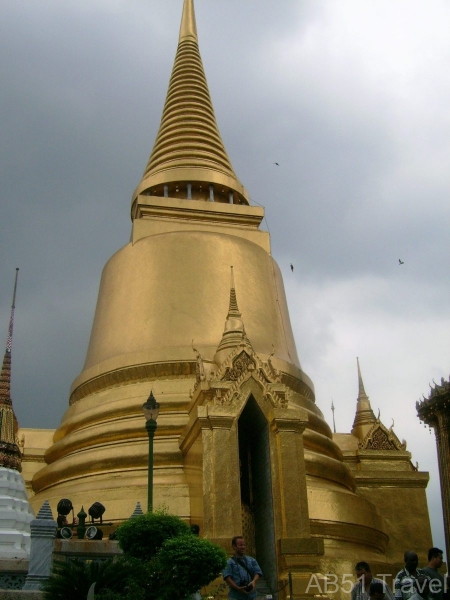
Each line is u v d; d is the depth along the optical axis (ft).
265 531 78.95
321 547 74.74
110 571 42.98
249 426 86.33
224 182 126.41
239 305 107.14
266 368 84.79
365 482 109.81
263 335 105.70
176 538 46.80
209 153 131.44
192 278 107.45
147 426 70.79
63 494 86.38
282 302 117.29
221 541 72.49
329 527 84.84
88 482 87.97
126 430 91.61
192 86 142.82
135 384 98.02
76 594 41.57
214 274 108.58
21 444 106.22
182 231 113.80
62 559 53.62
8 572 52.31
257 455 84.17
